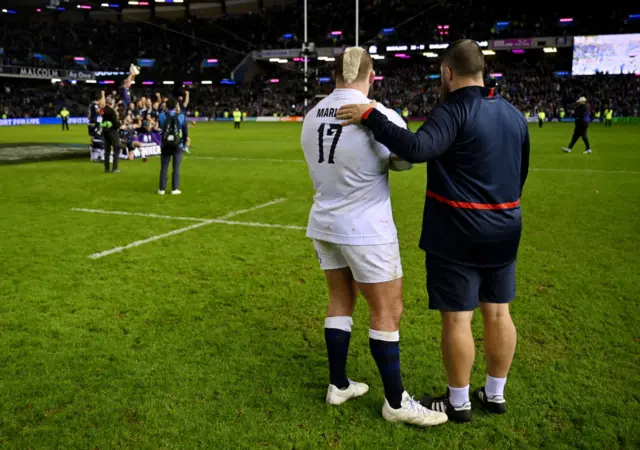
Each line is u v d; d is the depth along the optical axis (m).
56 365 3.64
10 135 29.86
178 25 67.81
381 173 2.85
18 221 8.02
